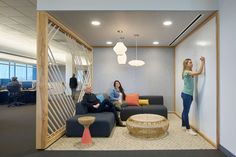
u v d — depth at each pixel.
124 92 6.21
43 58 3.23
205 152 3.01
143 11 3.25
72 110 4.98
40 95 3.21
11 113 6.47
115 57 6.47
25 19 4.71
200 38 3.95
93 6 3.22
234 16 2.69
